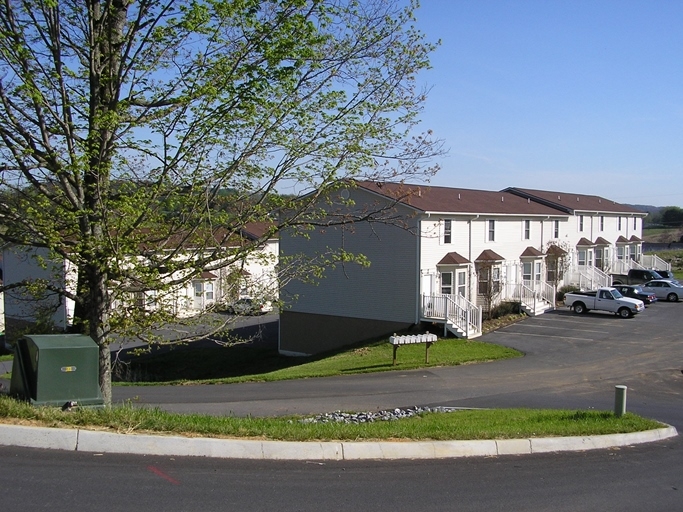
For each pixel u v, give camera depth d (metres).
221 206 11.97
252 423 8.94
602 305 37.38
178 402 17.89
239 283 12.27
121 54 11.12
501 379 21.69
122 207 10.06
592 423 11.74
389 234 32.47
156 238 11.41
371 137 12.21
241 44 10.84
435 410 16.09
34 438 7.20
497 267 37.66
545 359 25.48
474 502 6.87
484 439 9.40
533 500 7.11
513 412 14.52
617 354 26.34
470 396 18.69
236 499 6.30
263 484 6.80
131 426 7.82
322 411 16.28
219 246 11.45
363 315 33.44
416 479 7.50
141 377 30.34
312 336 35.12
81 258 10.35
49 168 10.45
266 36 10.67
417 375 22.84
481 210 36.44
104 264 10.25
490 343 28.97
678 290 45.03
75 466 6.76
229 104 10.59
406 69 12.10
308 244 34.97
